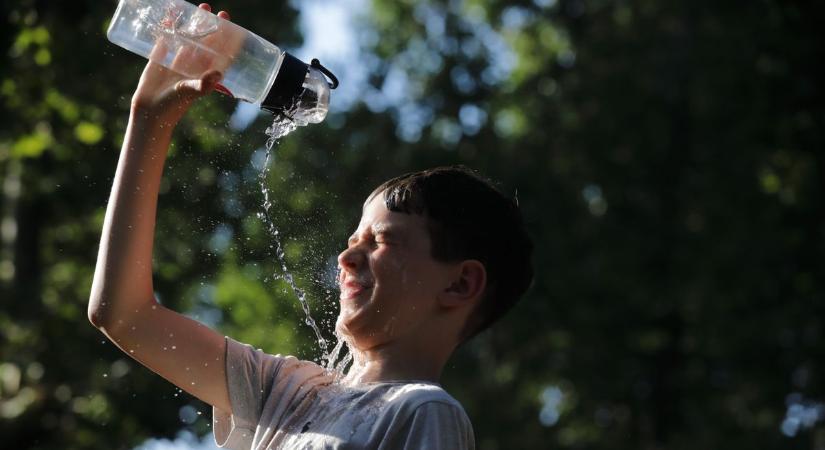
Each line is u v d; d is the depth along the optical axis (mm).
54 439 13797
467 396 19609
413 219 3254
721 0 19516
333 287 3982
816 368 18406
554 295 19609
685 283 19203
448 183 3324
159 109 3201
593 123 20688
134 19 3334
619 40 21188
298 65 3424
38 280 15945
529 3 22906
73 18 12812
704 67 19516
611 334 19766
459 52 22609
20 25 12602
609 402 19812
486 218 3316
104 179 14531
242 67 3369
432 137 21188
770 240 18641
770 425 18812
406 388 3041
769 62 18672
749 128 18781
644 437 19938
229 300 14531
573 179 20516
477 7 23234
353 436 2988
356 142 19875
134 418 13633
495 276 3328
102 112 12820
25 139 13617
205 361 3256
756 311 18562
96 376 14211
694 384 19750
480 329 3357
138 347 3191
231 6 15148
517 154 20875
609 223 20047
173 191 10695
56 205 15328
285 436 3145
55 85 12742
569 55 22438
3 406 13914
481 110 22156
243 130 10586
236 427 3248
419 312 3215
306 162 16156
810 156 18484
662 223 19922
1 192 16562
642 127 20516
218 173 10484
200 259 12742
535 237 19953
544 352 19938
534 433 20016
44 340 14852
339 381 3283
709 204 19359
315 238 4707
